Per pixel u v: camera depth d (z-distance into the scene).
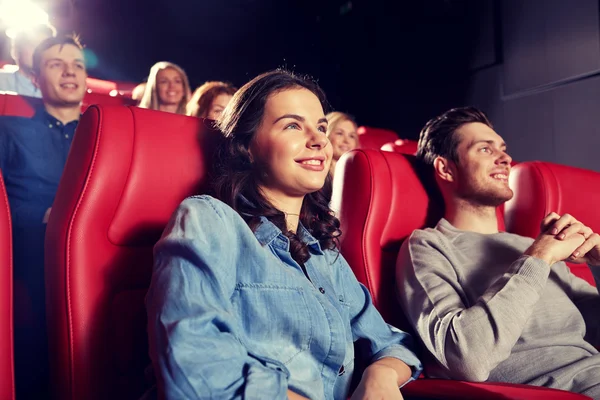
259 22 7.57
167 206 1.08
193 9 7.38
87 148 1.01
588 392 1.20
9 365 0.82
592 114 3.77
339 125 3.05
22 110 2.37
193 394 0.77
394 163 1.55
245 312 0.94
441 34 5.29
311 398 0.95
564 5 3.93
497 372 1.30
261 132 1.11
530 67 4.27
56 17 6.29
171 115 1.14
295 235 1.10
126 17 7.10
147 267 1.07
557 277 1.51
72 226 0.97
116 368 1.00
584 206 1.93
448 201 1.61
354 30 6.73
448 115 1.64
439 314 1.24
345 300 1.18
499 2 4.56
